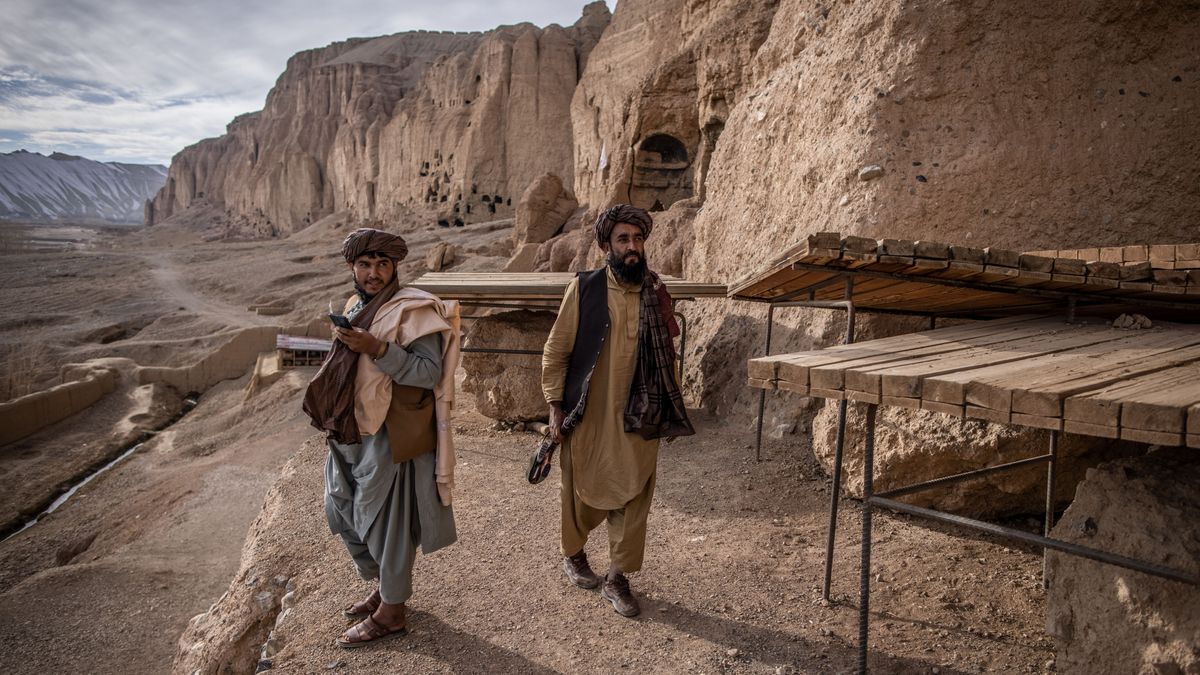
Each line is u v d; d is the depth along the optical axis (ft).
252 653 13.10
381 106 369.30
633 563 10.62
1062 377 7.23
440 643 10.34
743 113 29.50
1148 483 8.09
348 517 10.21
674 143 71.05
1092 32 17.71
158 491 57.31
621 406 10.12
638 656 9.92
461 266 112.27
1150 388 6.63
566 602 11.48
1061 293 11.47
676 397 10.07
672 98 68.49
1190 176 16.70
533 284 20.57
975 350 9.45
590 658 9.92
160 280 184.85
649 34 141.59
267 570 13.96
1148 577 7.55
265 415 76.48
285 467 19.81
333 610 11.53
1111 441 13.43
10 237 361.71
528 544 13.91
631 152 71.46
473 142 213.66
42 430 81.25
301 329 101.60
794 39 26.73
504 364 24.66
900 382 7.50
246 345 100.73
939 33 18.33
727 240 27.81
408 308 9.52
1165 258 12.97
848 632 10.35
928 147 17.93
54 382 103.65
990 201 17.29
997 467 10.82
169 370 98.22
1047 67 17.79
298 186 380.99
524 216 104.99
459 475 18.75
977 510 14.34
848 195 18.69
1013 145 17.44
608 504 10.30
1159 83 17.29
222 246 275.39
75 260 237.04
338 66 418.51
